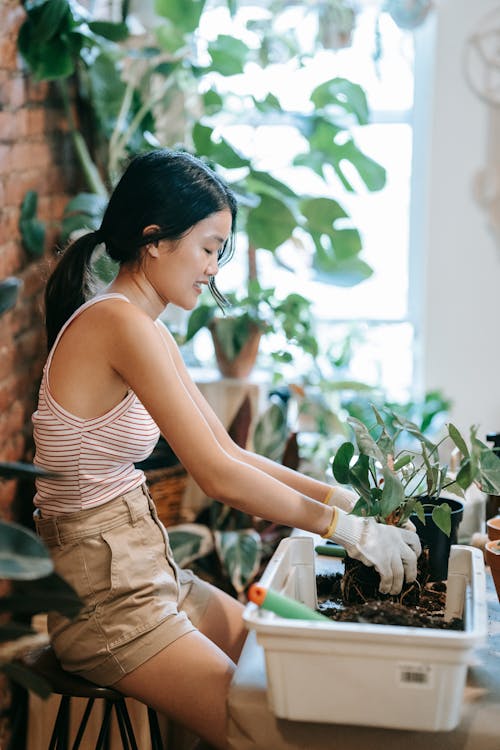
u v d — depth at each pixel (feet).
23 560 3.94
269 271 13.21
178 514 9.71
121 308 5.45
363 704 4.00
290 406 12.39
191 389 6.30
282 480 5.99
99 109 10.30
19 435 8.82
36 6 8.79
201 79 11.62
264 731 4.26
